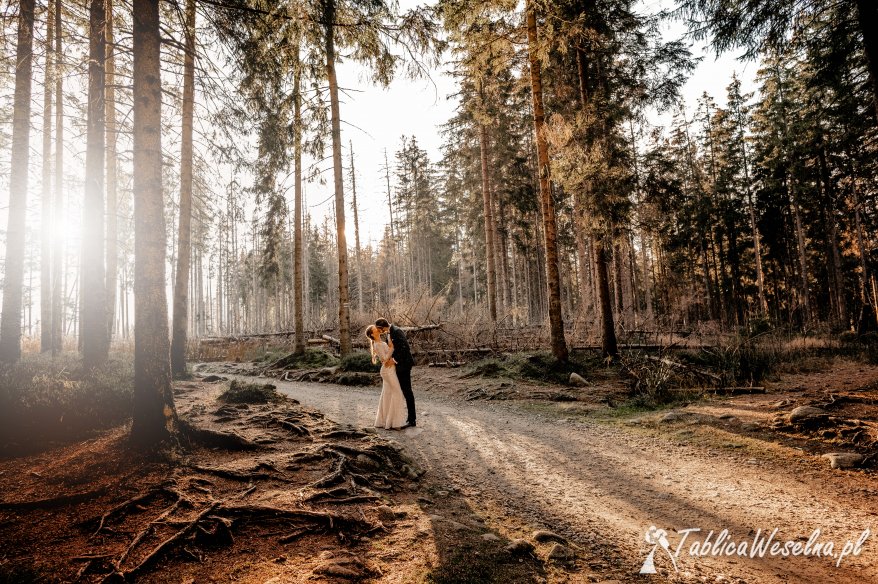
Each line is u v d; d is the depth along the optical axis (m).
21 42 8.34
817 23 8.66
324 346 18.73
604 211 12.11
